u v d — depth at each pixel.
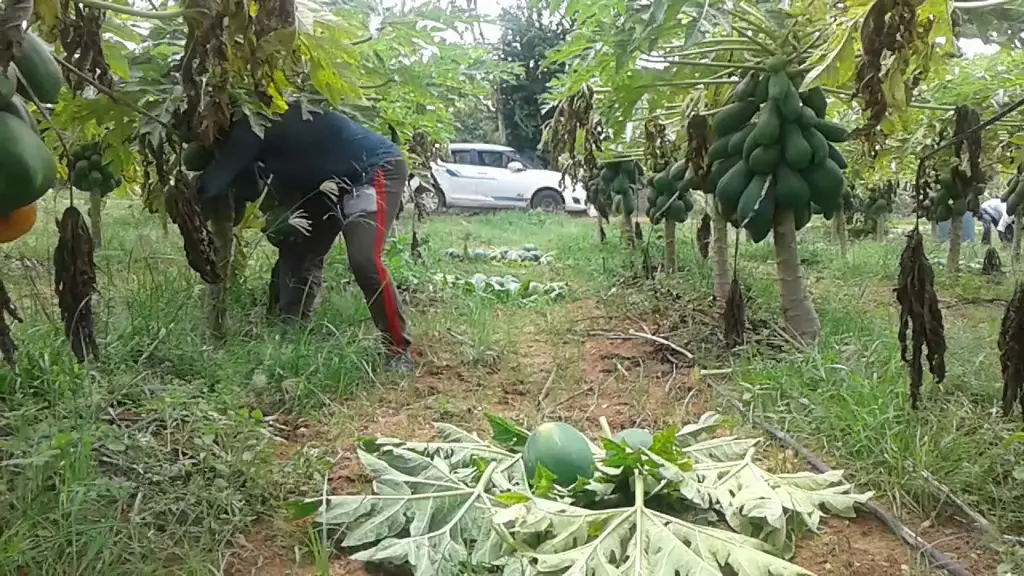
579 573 2.41
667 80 5.96
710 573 2.43
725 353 5.19
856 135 3.70
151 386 3.86
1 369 3.67
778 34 5.14
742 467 3.02
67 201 12.92
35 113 4.86
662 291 7.25
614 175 9.89
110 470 3.13
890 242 13.80
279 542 2.87
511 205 20.50
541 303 7.21
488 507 2.77
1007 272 9.85
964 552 2.93
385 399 4.40
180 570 2.62
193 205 3.70
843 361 4.64
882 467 3.40
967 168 8.65
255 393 4.21
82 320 3.13
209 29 2.90
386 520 2.76
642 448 2.86
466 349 5.27
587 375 5.04
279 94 3.43
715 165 5.77
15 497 2.74
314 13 3.38
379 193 4.73
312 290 5.36
